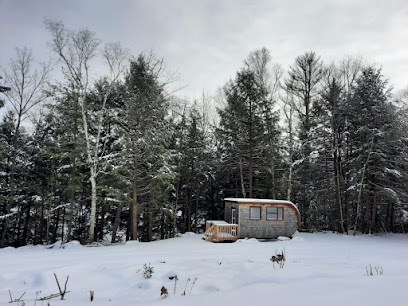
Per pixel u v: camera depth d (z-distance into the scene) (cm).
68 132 1553
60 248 1291
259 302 376
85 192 1872
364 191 1869
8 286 556
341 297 381
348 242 1452
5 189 1762
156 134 1620
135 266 711
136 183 1612
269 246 1266
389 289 412
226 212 1819
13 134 1839
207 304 383
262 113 1952
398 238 1767
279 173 2270
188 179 2228
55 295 474
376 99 1858
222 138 2098
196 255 966
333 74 2175
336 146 1947
